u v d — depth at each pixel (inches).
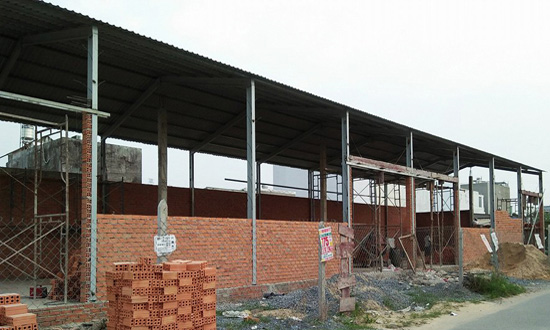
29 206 668.1
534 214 1387.8
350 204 757.9
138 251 445.1
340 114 780.0
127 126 858.8
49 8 449.4
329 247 430.3
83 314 398.6
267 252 596.1
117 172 1026.7
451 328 422.9
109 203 796.6
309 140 1053.8
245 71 606.5
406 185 924.6
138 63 639.8
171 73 681.6
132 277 281.9
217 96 781.9
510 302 582.2
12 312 244.5
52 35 517.0
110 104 761.6
